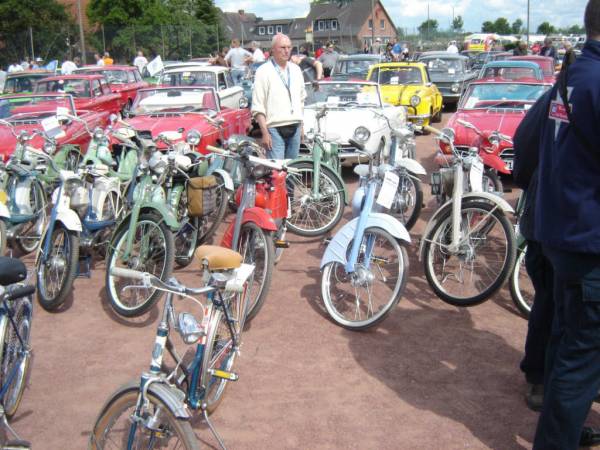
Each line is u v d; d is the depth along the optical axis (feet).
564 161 9.55
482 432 12.01
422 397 13.19
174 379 11.09
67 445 11.87
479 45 165.68
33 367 14.62
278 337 15.84
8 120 32.45
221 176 21.88
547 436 10.23
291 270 20.45
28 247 22.43
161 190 19.02
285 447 11.62
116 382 13.98
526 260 12.77
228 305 11.94
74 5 135.95
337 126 31.48
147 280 9.62
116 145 25.36
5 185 21.48
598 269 9.47
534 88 33.24
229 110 35.19
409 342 15.52
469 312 17.10
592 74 9.25
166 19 124.57
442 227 17.21
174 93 34.35
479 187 18.42
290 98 23.43
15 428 12.35
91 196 18.97
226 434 11.99
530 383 12.97
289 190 23.43
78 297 18.42
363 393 13.34
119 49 115.75
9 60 108.37
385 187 16.61
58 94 36.45
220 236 23.85
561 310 10.24
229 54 62.34
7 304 11.66
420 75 50.75
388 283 18.76
